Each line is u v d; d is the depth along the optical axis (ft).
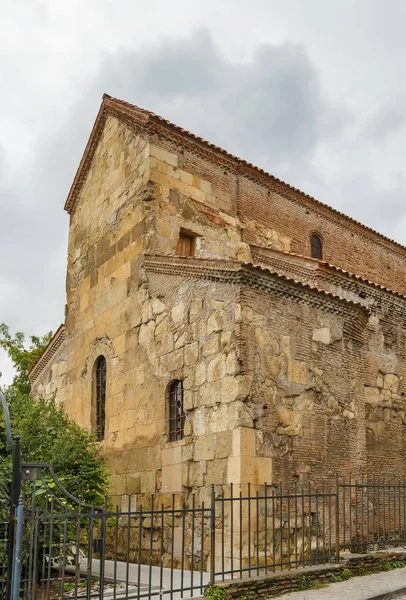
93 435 49.37
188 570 45.16
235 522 42.19
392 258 89.76
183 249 63.52
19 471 30.99
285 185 74.33
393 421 61.00
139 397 56.65
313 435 48.14
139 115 64.08
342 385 51.85
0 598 30.76
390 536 50.39
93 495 45.39
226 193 68.13
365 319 55.98
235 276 47.24
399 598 35.91
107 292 65.67
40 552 38.19
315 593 35.78
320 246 79.10
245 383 44.65
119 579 41.47
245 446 43.45
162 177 62.44
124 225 64.54
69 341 73.00
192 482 47.11
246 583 34.71
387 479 57.72
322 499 45.88
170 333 53.72
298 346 49.16
